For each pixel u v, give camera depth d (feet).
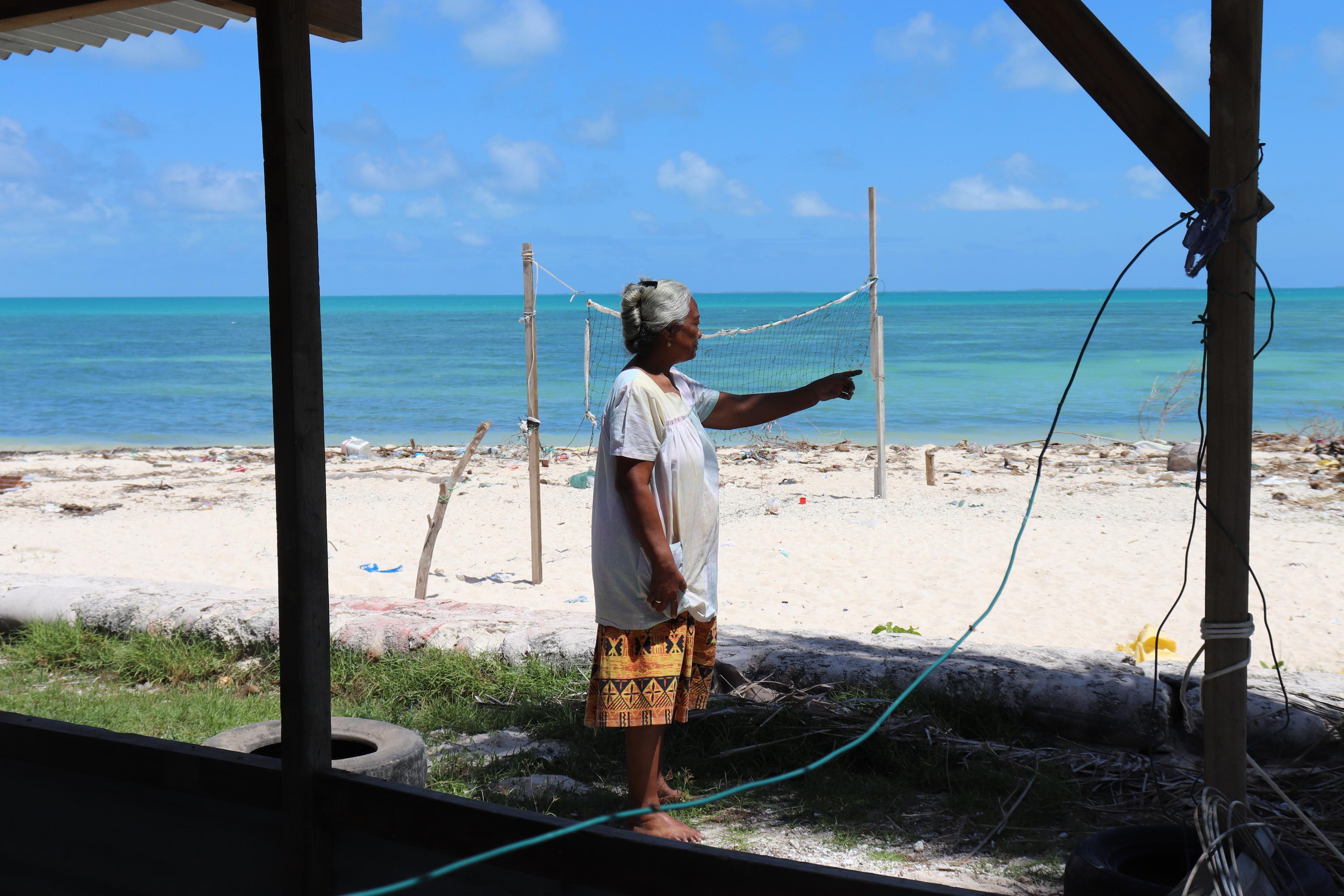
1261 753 13.58
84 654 20.12
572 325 246.27
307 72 8.09
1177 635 23.39
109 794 9.25
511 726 16.22
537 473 30.50
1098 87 8.12
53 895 9.56
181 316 363.15
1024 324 244.22
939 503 43.34
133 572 31.86
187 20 13.76
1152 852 8.85
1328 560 30.30
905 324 245.45
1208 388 8.05
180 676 19.07
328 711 8.44
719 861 6.68
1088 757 13.85
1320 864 8.59
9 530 38.88
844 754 14.43
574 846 7.13
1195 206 8.19
